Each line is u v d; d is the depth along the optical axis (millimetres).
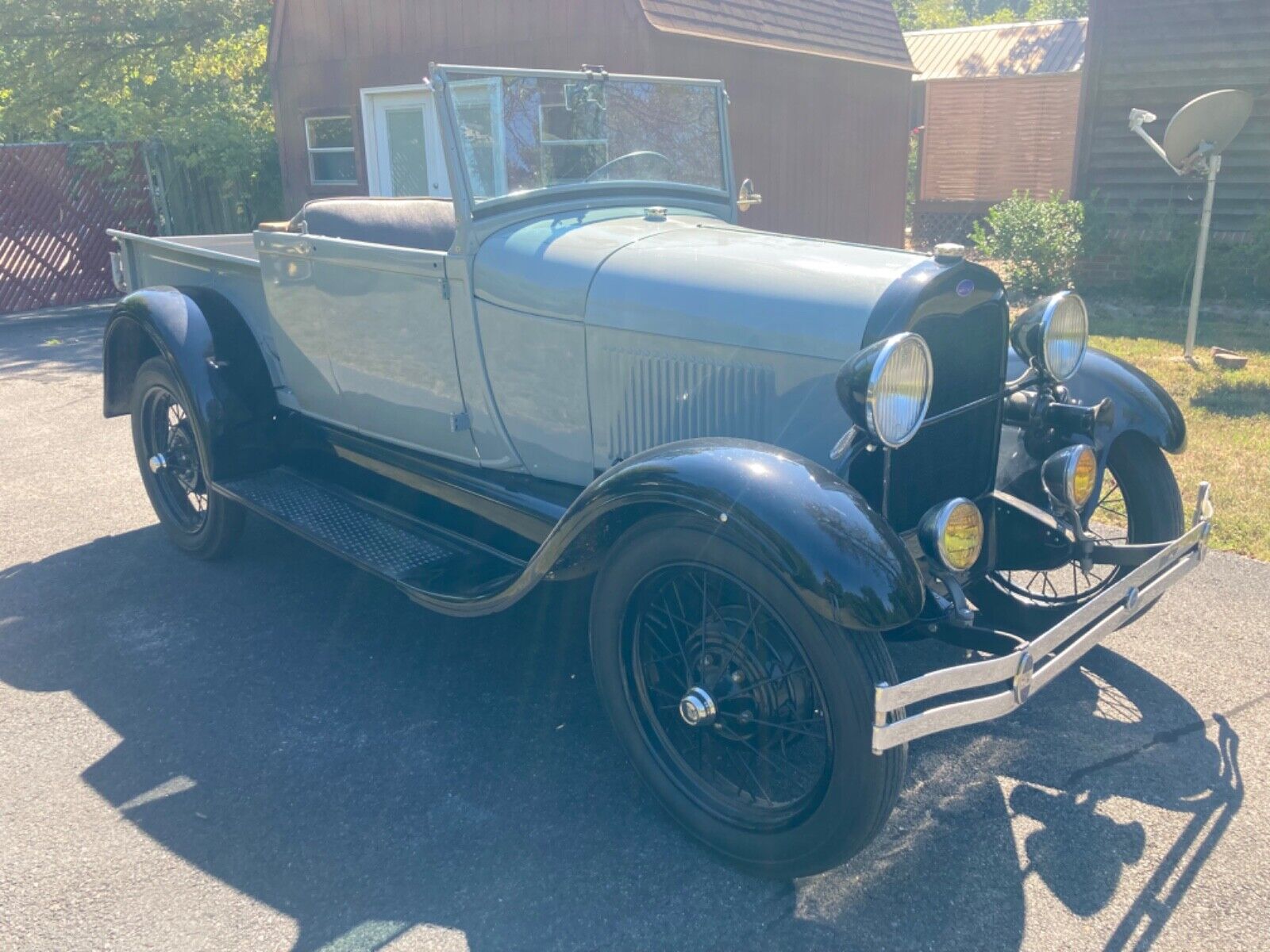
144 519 5230
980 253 12367
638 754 2875
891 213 13539
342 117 11828
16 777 3096
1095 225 10578
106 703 3506
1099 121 11016
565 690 3584
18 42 15086
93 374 8531
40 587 4422
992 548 3303
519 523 3568
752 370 2994
